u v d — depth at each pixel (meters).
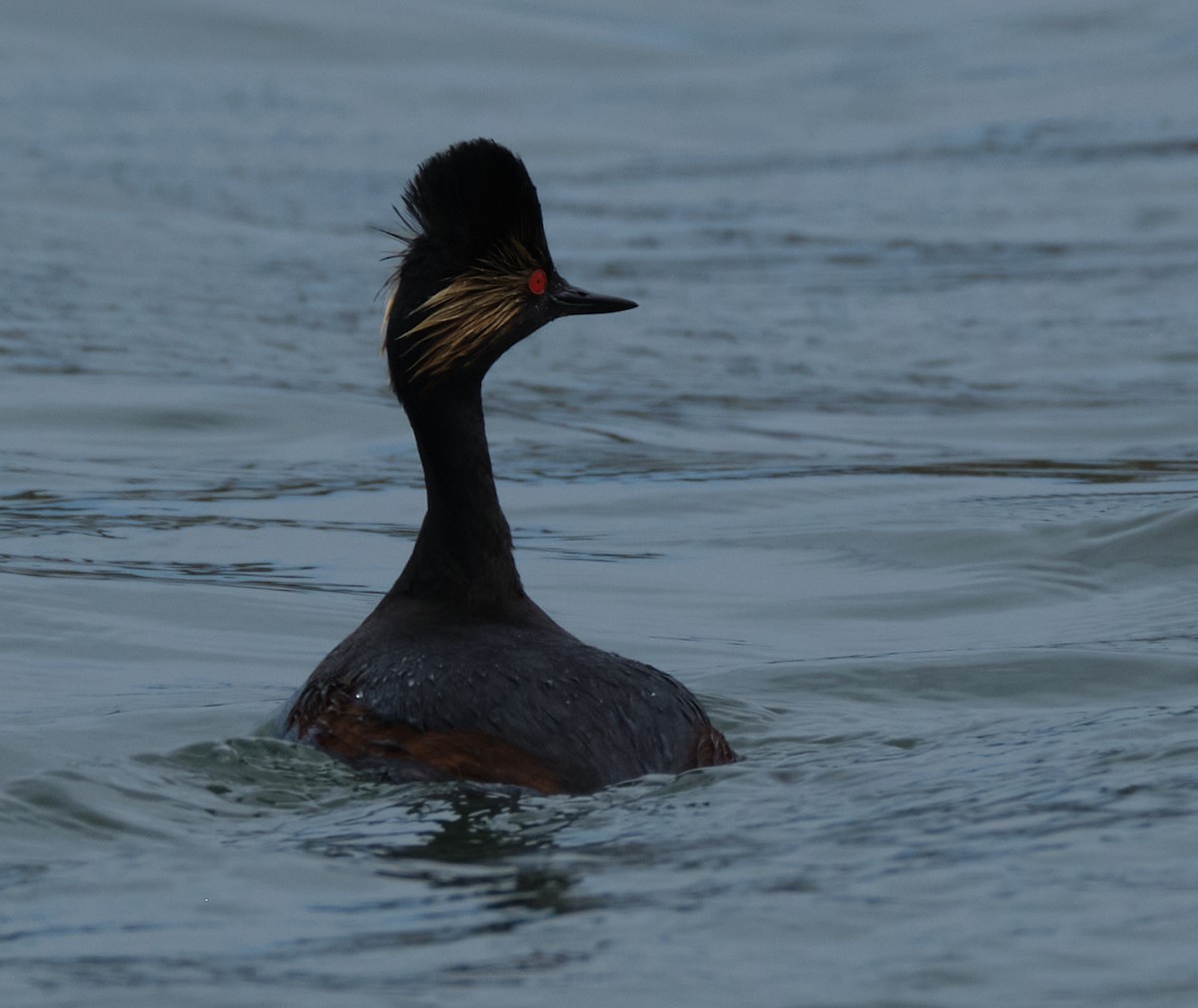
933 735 10.74
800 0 53.59
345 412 21.41
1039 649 12.82
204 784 9.27
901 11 52.94
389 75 43.31
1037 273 30.28
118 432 20.33
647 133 41.22
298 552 16.09
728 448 20.42
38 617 13.86
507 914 7.43
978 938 7.09
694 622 14.18
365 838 8.38
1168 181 36.34
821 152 39.88
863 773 9.45
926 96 44.50
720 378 24.17
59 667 12.79
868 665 12.60
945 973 6.80
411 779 8.97
